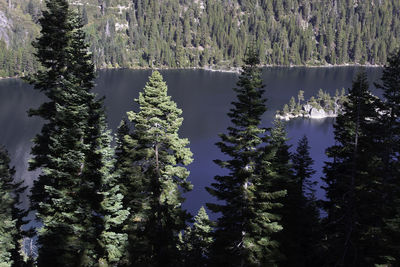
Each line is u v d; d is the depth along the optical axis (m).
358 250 22.34
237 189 18.64
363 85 22.16
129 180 24.67
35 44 20.08
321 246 24.11
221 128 128.38
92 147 18.22
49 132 20.12
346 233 22.33
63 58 19.98
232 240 19.36
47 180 20.41
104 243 18.66
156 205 24.20
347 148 23.34
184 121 137.62
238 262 18.61
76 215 17.77
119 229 23.25
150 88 24.66
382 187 21.69
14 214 30.00
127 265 21.64
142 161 24.97
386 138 24.88
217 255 19.41
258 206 18.55
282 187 24.45
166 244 23.67
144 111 24.56
